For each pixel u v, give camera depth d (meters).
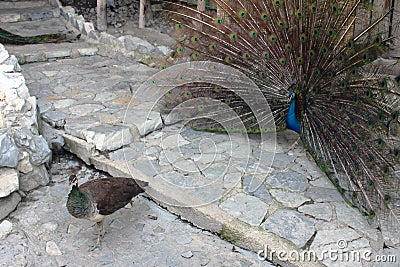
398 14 5.32
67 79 6.64
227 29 5.03
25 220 3.92
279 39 4.73
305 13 4.55
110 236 3.79
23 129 4.40
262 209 3.96
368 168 3.98
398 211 3.75
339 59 4.39
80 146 4.81
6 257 3.49
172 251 3.63
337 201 4.06
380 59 4.92
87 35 8.59
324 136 4.46
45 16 9.32
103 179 3.77
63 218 3.97
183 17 6.12
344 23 4.43
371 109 4.23
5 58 5.75
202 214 3.89
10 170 4.09
